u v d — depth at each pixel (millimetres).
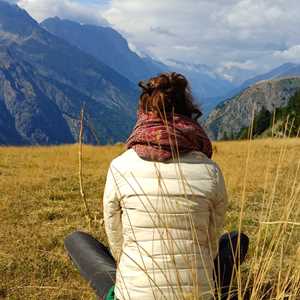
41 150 12922
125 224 1735
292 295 1676
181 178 1625
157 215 1644
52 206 5094
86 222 4258
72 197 5621
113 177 1755
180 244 1656
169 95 1735
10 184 6402
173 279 1633
